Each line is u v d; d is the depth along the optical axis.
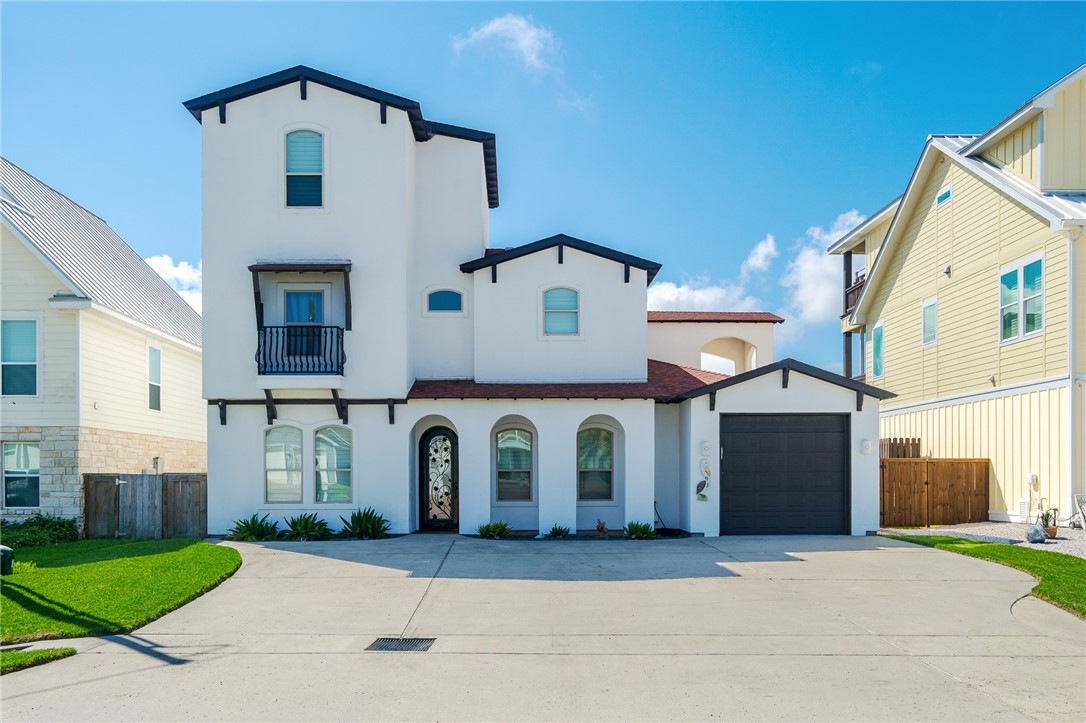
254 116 17.16
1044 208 16.84
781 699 6.78
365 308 17.11
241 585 11.61
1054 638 8.70
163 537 17.48
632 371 18.27
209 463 17.12
